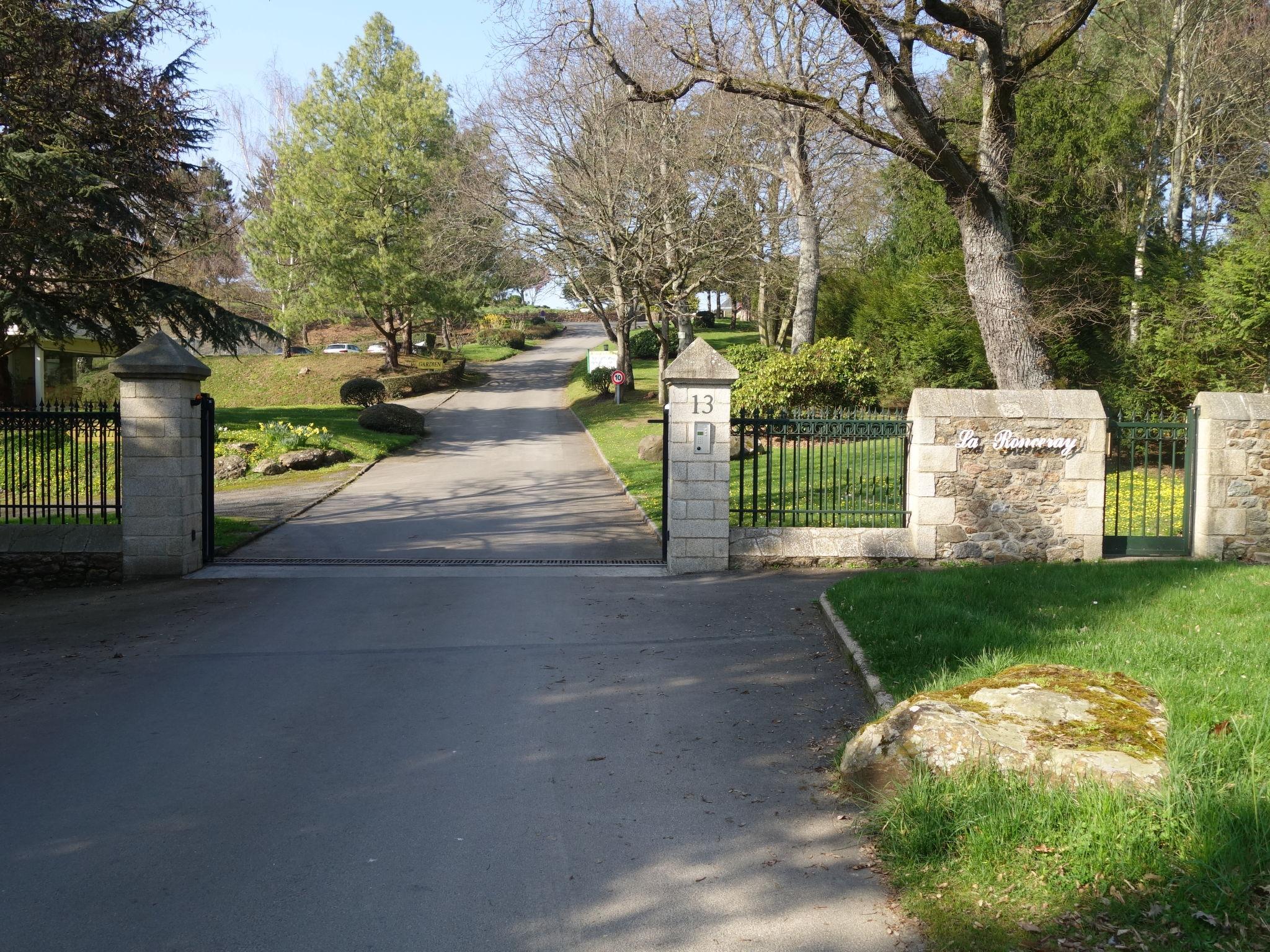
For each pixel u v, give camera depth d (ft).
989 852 13.70
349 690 24.32
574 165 101.45
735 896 13.84
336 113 137.49
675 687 24.17
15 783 18.40
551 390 148.25
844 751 18.45
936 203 86.22
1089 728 16.11
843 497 52.70
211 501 42.47
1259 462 39.78
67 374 118.21
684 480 39.65
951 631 25.02
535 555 44.60
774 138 90.53
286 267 138.51
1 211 49.83
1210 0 74.23
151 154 58.03
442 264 127.03
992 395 39.99
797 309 91.50
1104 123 78.89
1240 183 89.25
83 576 39.37
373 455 86.43
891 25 48.49
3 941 12.80
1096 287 72.43
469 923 13.20
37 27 47.75
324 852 15.38
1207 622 25.30
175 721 22.08
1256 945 11.08
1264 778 14.56
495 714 22.29
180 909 13.65
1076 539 39.60
